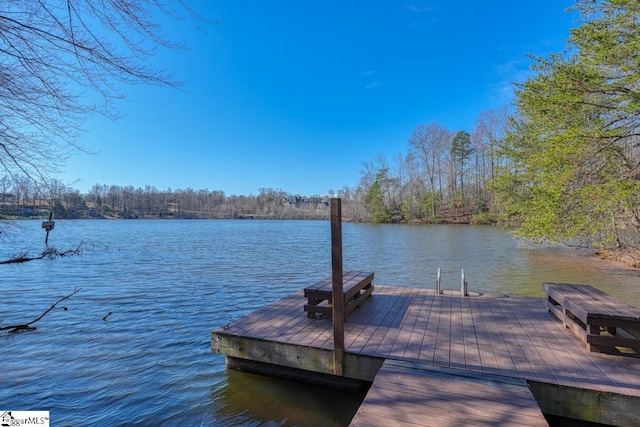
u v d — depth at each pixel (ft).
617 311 11.46
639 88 23.35
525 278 33.73
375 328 13.96
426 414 8.05
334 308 11.53
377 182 153.79
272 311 16.38
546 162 26.32
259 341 12.78
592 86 23.52
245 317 15.39
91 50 6.81
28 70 6.82
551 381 9.37
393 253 54.49
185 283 33.12
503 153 43.65
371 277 18.88
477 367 10.32
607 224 28.09
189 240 84.12
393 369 10.27
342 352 11.49
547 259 45.29
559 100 24.30
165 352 16.29
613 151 24.67
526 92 27.73
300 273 38.75
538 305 17.37
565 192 25.21
